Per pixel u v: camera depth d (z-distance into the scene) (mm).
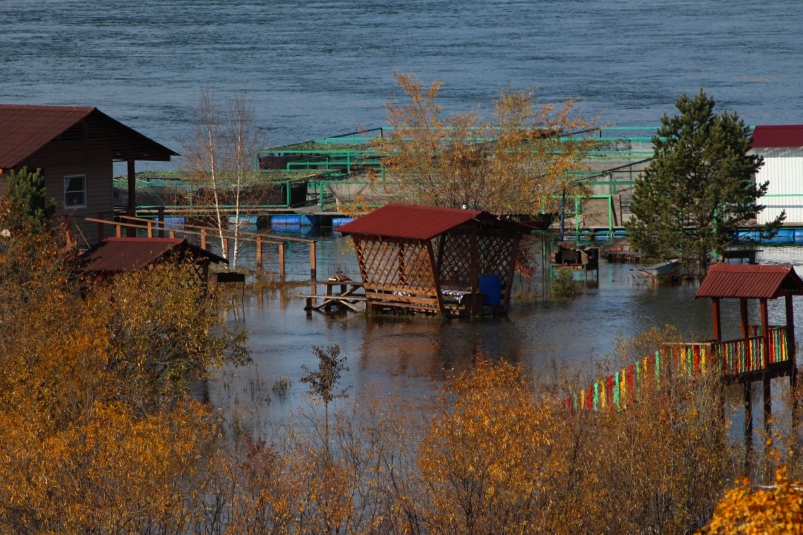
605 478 55438
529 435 52750
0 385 64062
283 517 50344
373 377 85250
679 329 102000
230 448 65812
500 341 98000
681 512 55688
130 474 49875
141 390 69438
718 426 62719
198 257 96625
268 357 92812
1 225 88375
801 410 69812
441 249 114188
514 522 50625
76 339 66625
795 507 32969
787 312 75375
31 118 121938
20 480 50062
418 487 54094
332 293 120812
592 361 87688
